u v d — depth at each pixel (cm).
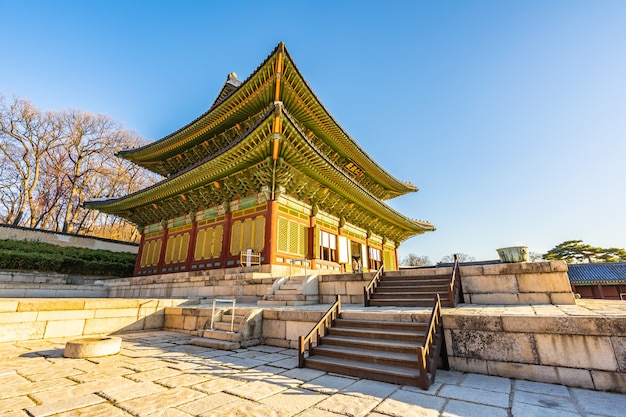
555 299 897
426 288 1001
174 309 1205
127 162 4759
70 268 2508
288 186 1858
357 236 2675
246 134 1603
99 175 4456
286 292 1249
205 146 2580
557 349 548
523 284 948
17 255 2198
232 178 1939
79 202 4209
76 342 724
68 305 989
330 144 2603
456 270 994
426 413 407
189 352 796
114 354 760
